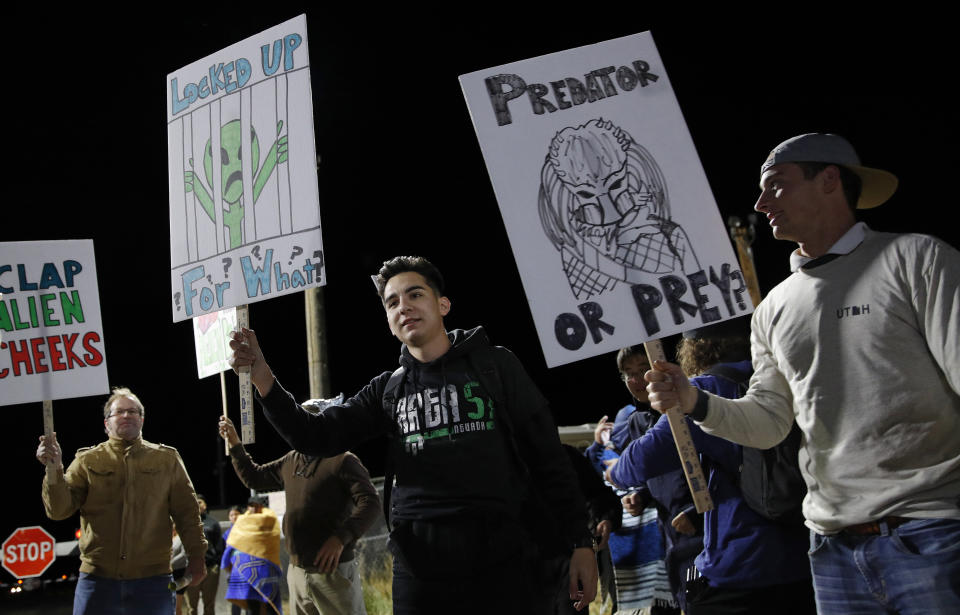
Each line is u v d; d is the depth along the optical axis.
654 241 3.10
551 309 3.01
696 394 2.81
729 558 3.44
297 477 5.69
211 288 3.74
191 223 3.87
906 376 2.49
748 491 3.39
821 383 2.64
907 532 2.45
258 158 3.71
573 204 3.11
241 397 4.45
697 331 4.09
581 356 2.98
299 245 3.54
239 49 3.86
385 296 3.41
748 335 4.05
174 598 5.53
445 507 3.10
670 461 3.76
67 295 5.21
